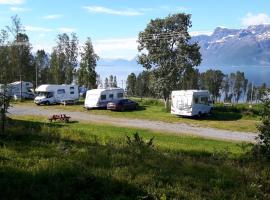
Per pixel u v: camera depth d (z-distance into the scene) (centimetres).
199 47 6269
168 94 6231
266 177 1174
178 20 6200
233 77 15038
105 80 11038
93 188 942
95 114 5331
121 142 1669
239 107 5447
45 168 1029
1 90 1605
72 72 8919
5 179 933
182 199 941
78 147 1395
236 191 1021
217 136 3656
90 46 7606
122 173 1051
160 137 3162
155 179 1034
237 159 1462
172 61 6241
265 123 1414
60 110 5756
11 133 1565
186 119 4956
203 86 13488
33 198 873
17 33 7769
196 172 1145
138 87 11662
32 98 7631
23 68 8325
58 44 10512
